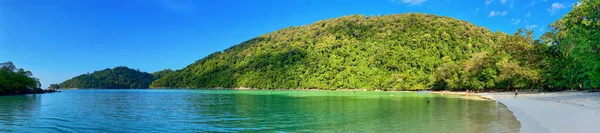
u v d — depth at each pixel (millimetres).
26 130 23156
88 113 34094
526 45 72688
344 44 177500
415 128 22000
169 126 24500
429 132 20312
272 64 181625
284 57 183000
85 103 51312
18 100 61938
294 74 164250
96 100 61219
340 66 155500
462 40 163250
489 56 83375
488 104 40250
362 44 173625
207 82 195375
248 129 22719
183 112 34438
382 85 126438
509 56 78375
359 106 40438
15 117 30531
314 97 68562
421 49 156375
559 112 26141
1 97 76625
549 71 64562
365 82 138375
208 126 24281
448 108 35594
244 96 76500
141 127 24141
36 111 36625
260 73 175750
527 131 18875
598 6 43062
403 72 138875
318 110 35438
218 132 21766
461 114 29219
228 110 36344
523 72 68188
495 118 25531
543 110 28375
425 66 142250
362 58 158875
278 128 23016
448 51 153375
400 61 146125
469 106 37750
